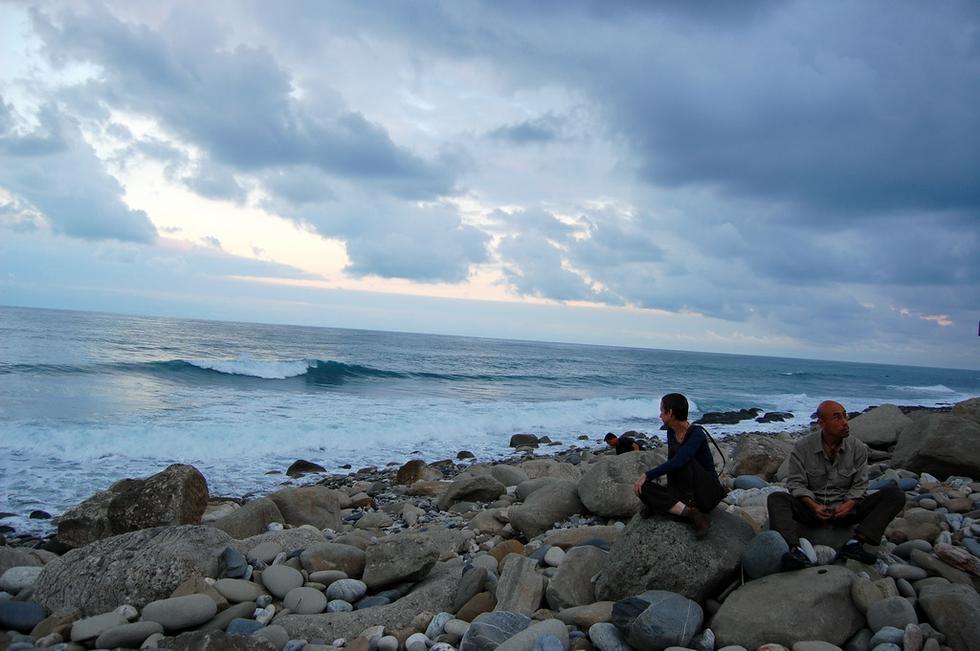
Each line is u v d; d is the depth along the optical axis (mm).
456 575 5906
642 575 4957
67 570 5723
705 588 4832
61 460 13656
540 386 41781
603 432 22984
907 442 9742
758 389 52656
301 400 24453
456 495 10828
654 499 5145
